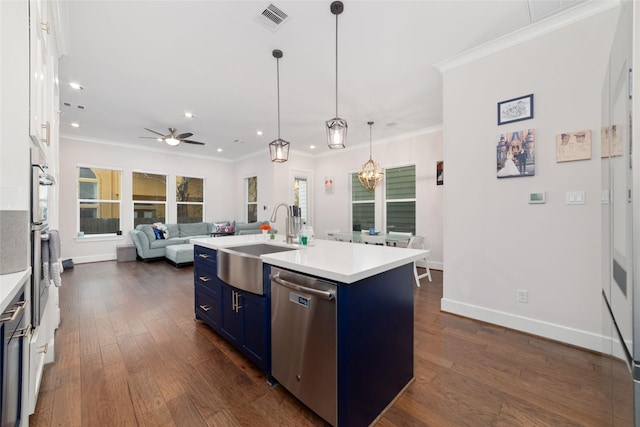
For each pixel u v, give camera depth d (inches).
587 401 61.7
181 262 203.8
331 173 272.4
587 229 83.6
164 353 83.8
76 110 161.8
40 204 58.9
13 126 52.2
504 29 92.2
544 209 90.9
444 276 115.3
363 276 52.0
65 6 79.7
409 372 69.7
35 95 56.3
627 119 38.9
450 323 103.7
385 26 90.2
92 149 224.2
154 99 146.9
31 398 54.2
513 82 96.1
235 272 79.9
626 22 39.7
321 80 127.1
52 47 82.0
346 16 85.5
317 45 100.5
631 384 37.1
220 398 63.8
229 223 285.9
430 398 63.7
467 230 108.0
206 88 134.7
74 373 72.9
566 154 86.2
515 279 97.0
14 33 53.2
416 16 85.7
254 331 73.9
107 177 235.5
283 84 131.0
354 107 159.8
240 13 84.0
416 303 127.4
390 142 224.7
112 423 56.0
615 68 48.3
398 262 63.0
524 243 95.0
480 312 105.0
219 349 86.4
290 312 61.9
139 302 129.1
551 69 88.7
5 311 37.2
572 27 84.9
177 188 274.8
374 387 57.7
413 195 214.7
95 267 205.0
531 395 64.0
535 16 85.3
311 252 75.4
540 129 91.0
